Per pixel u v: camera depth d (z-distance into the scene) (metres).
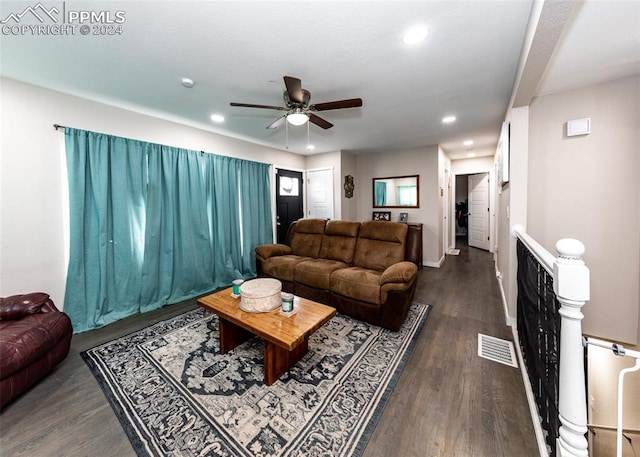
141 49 1.79
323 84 2.34
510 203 2.50
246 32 1.61
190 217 3.51
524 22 1.53
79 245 2.55
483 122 3.44
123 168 2.85
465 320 2.70
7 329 1.71
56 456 1.29
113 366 1.99
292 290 3.36
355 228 3.58
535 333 1.53
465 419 1.48
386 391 1.70
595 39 1.59
